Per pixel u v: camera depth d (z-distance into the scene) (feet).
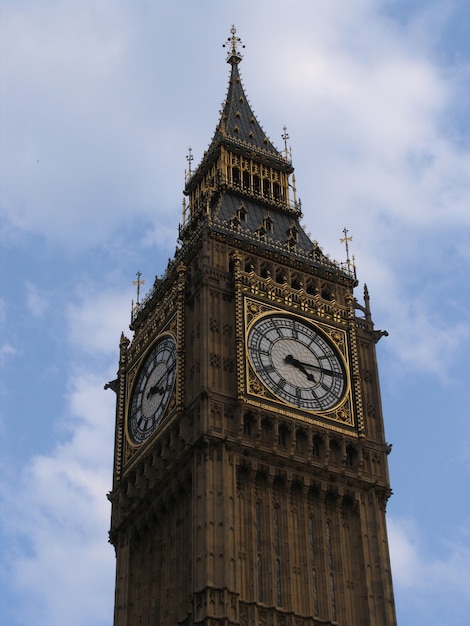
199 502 276.00
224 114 369.30
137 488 299.79
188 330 304.50
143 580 293.23
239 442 283.79
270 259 321.73
